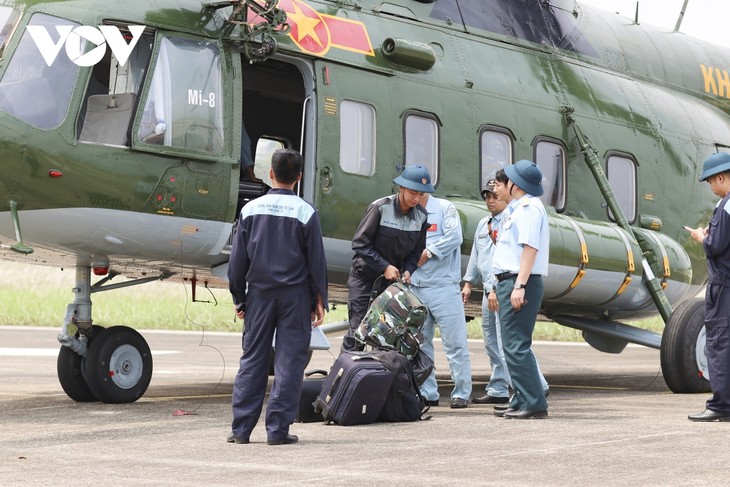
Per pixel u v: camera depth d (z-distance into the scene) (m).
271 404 9.48
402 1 15.67
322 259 9.54
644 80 19.53
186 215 12.76
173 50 12.76
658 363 25.47
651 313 17.50
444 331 13.35
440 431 10.45
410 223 12.23
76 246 12.52
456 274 13.50
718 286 11.24
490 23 16.80
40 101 11.85
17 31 12.05
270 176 9.70
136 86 12.52
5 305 35.00
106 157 12.11
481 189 15.83
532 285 11.48
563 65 17.75
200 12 13.12
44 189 11.83
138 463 8.45
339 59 14.29
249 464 8.37
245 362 9.58
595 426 10.80
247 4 12.91
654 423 11.09
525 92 16.73
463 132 15.65
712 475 7.71
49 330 31.00
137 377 13.66
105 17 12.38
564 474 7.76
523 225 11.34
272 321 9.54
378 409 11.07
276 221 9.45
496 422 11.27
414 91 15.11
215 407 13.12
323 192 13.91
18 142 11.62
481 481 7.49
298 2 14.20
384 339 11.54
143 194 12.38
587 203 17.31
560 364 24.92
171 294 39.62
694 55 21.03
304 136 14.07
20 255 12.93
